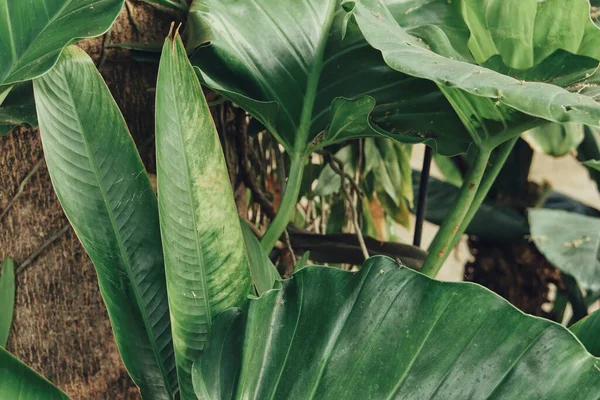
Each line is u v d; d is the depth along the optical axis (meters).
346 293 1.02
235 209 1.05
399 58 1.05
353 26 1.29
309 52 1.29
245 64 1.23
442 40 1.26
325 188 1.72
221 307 1.05
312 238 1.57
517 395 0.97
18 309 1.27
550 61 1.22
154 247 1.09
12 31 1.06
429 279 1.00
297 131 1.27
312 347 1.02
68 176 1.06
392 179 1.83
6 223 1.25
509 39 1.25
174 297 1.03
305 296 1.03
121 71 1.25
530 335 0.98
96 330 1.30
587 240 1.72
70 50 1.05
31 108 1.16
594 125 0.94
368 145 1.77
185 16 1.27
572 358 0.97
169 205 1.00
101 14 1.04
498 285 2.12
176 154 1.00
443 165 2.37
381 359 1.01
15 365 1.02
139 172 1.08
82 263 1.28
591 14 1.34
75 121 1.05
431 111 1.28
